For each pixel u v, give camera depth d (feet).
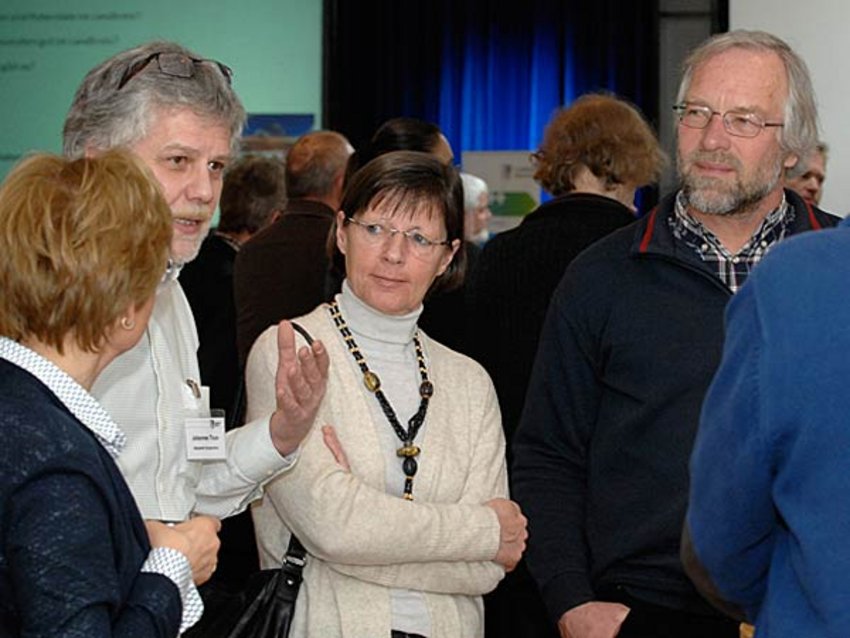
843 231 5.24
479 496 8.29
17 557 4.76
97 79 6.86
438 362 8.55
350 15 26.16
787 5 16.94
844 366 4.94
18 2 24.34
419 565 7.93
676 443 8.55
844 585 4.87
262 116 24.59
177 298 7.30
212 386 10.07
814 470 4.98
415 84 26.84
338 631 7.80
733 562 5.52
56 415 5.02
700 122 8.56
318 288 12.93
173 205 6.80
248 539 10.51
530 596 10.59
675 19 23.75
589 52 26.48
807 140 8.65
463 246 8.89
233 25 24.56
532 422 9.36
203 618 7.72
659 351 8.66
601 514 8.87
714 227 8.76
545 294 10.94
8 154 24.48
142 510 6.66
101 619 4.77
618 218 11.02
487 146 26.91
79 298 5.15
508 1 26.71
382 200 8.23
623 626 8.63
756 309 5.17
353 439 8.03
